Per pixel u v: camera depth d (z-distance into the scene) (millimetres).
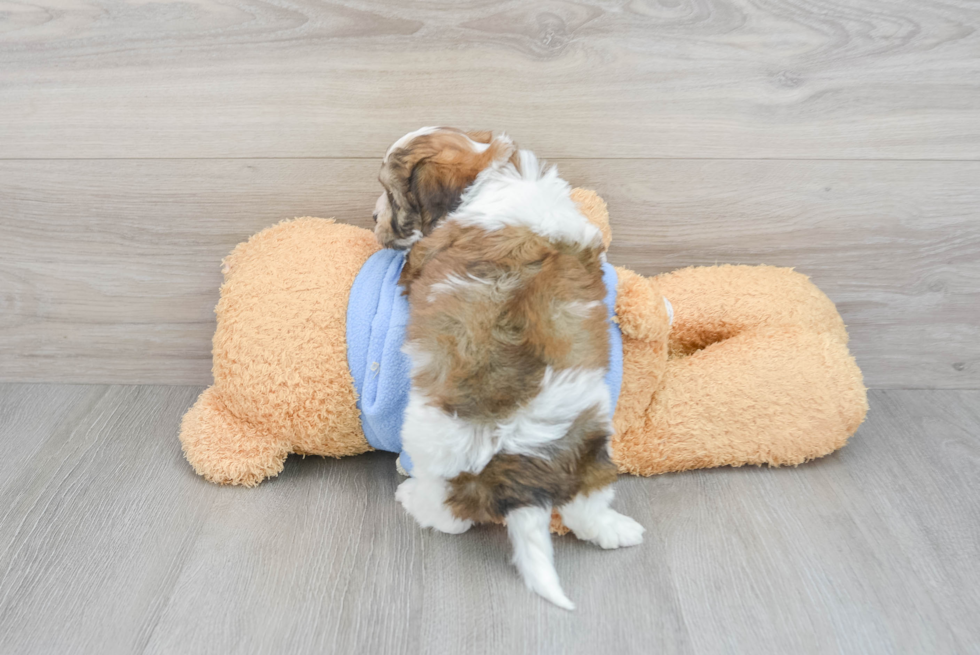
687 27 1612
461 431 1234
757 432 1607
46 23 1600
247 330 1539
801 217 1807
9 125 1688
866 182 1763
